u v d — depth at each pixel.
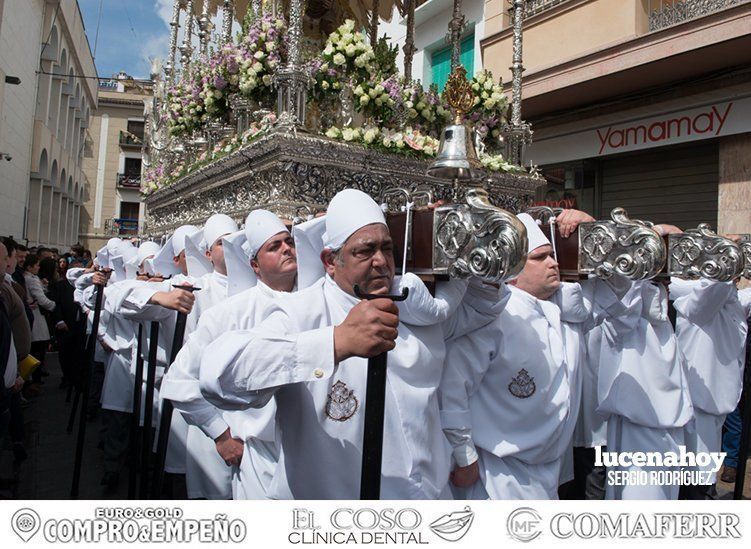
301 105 5.01
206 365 2.01
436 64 13.95
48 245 28.55
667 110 9.68
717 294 4.28
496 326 2.99
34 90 23.06
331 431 2.37
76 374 8.23
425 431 2.49
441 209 2.51
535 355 3.09
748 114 8.66
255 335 2.05
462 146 3.17
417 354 2.47
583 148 11.06
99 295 5.05
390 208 3.13
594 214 11.30
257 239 3.51
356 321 1.92
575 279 3.62
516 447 2.99
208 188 6.16
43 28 23.77
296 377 1.93
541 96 10.54
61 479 5.28
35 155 24.11
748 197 8.84
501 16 11.84
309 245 2.85
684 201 10.16
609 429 4.01
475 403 3.09
